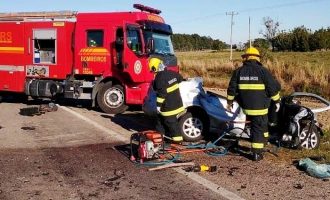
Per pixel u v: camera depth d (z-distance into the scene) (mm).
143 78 12500
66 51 13766
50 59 14141
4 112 12938
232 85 7520
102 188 5984
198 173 6680
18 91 14500
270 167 7031
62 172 6711
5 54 14562
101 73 13133
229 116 8656
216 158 7602
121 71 12844
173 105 8312
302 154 7742
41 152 7953
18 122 11125
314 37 73938
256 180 6352
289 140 8141
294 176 6555
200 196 5672
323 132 9461
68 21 13695
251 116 7426
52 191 5852
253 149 7422
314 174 6523
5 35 14500
